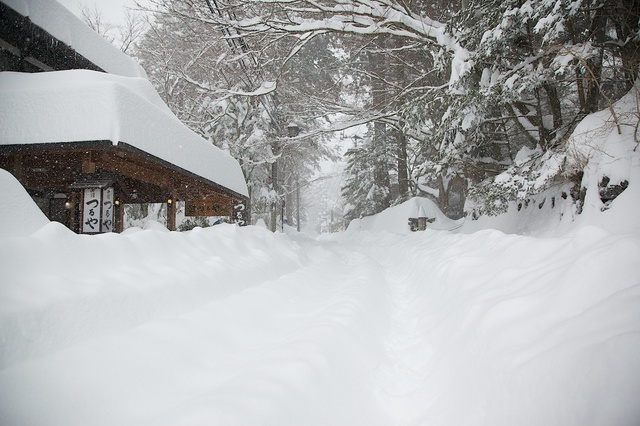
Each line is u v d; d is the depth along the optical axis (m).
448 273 4.70
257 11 12.04
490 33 7.51
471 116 8.35
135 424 1.77
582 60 5.79
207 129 18.05
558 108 8.96
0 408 1.58
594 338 1.71
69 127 5.01
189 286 3.51
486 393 2.10
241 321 3.29
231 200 11.91
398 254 10.68
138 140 5.50
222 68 16.20
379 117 13.56
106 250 3.27
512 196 7.63
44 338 2.11
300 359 2.31
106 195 5.49
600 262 2.28
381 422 2.35
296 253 8.56
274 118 18.67
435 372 2.89
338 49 18.73
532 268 3.25
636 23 6.93
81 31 7.63
